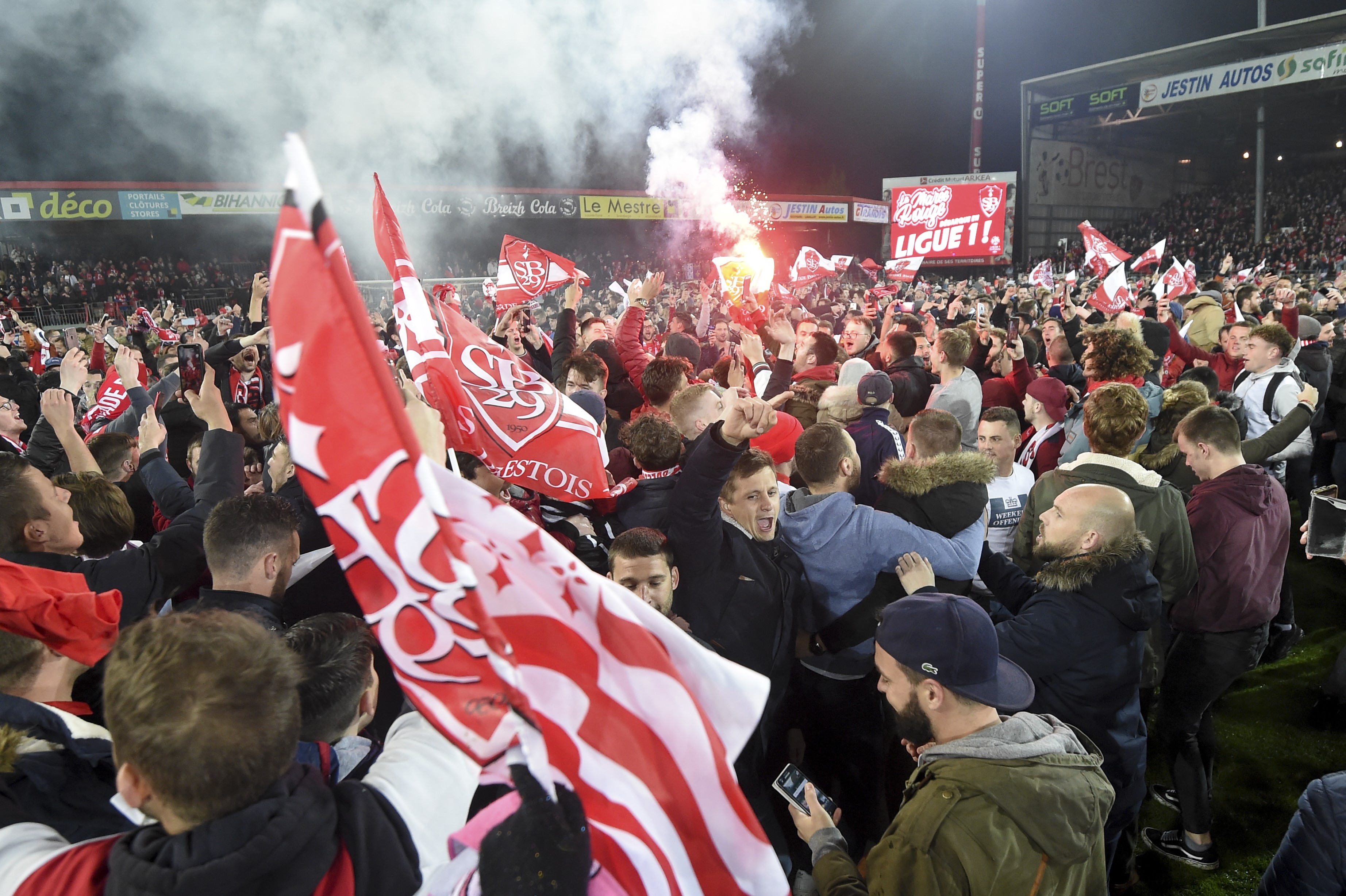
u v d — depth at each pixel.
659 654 1.11
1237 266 29.22
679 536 2.20
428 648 0.90
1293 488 5.62
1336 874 1.37
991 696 1.61
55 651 1.46
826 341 4.75
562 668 1.08
